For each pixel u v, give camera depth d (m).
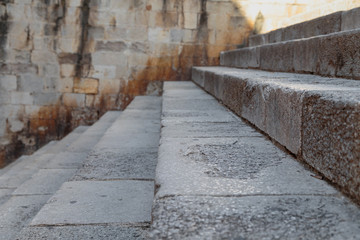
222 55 8.35
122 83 8.49
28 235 1.98
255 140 2.63
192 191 1.64
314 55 3.59
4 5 7.96
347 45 2.97
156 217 1.39
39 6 8.05
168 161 2.12
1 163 8.34
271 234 1.24
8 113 8.26
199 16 8.48
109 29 8.30
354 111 1.43
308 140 1.91
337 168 1.59
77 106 8.42
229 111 3.96
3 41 8.05
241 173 1.88
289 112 2.18
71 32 8.20
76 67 8.31
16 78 8.19
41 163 5.21
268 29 8.45
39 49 8.16
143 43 8.43
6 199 3.75
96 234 1.99
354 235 1.22
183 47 8.53
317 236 1.22
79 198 2.49
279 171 1.90
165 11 8.38
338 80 2.87
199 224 1.32
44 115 8.35
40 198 3.13
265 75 3.73
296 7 8.50
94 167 3.13
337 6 4.85
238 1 8.48
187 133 2.87
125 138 4.20
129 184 2.75
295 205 1.47
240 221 1.34
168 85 7.26
